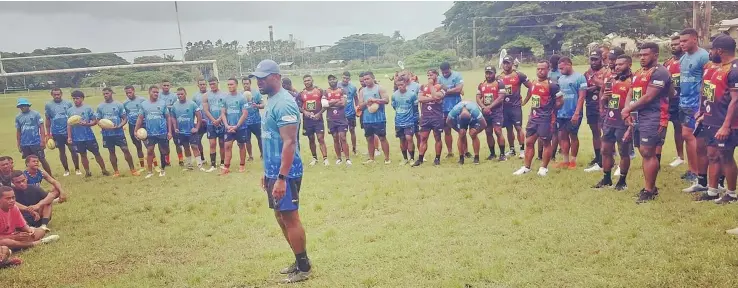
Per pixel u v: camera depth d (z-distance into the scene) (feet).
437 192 28.17
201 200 30.30
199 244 22.50
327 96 38.91
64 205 30.81
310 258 19.33
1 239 22.43
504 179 29.76
